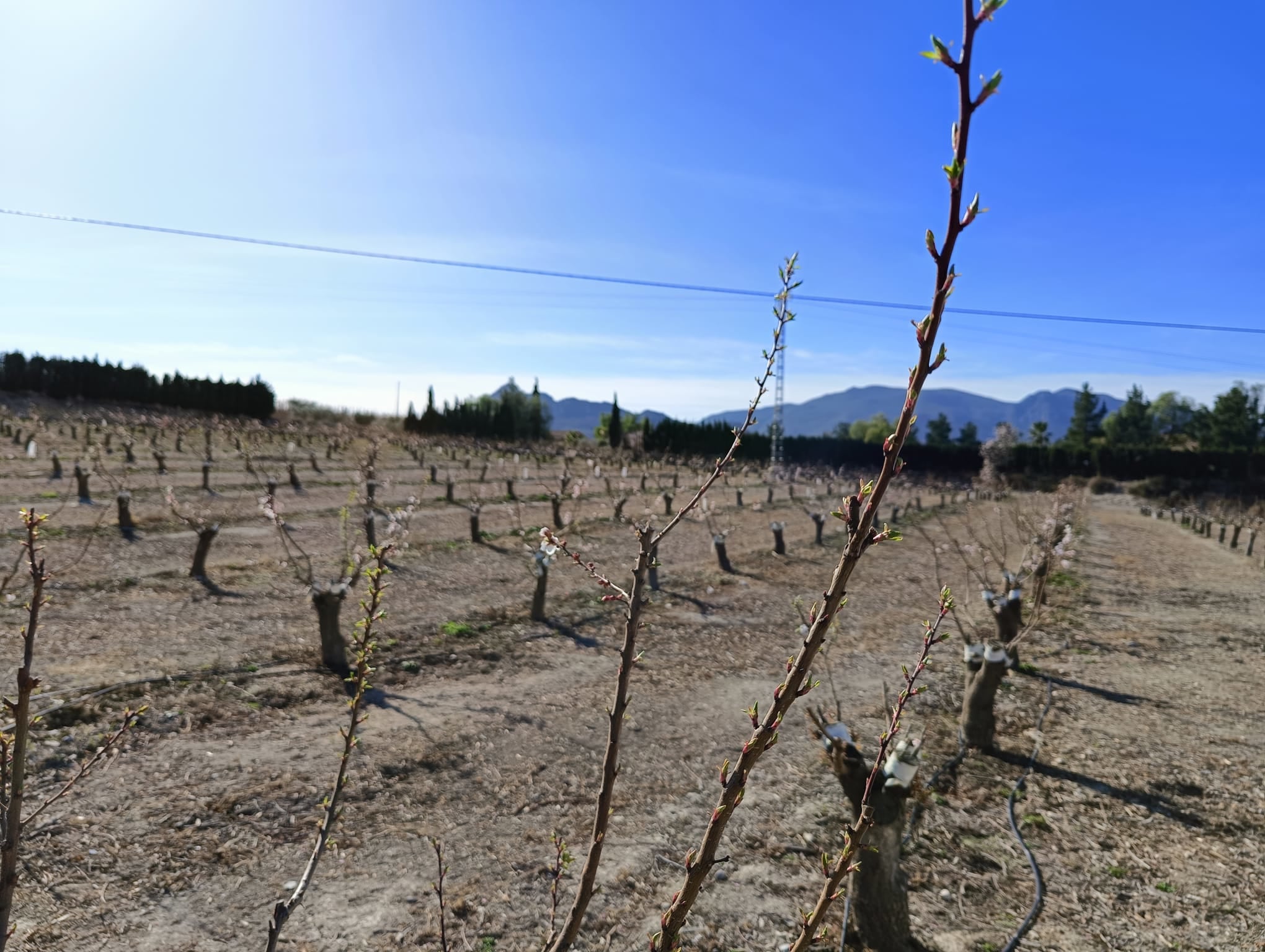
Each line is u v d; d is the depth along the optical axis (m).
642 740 6.28
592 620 9.82
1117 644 10.12
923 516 25.39
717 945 3.80
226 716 5.95
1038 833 5.02
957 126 0.77
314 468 22.83
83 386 38.66
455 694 6.96
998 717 7.12
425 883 4.18
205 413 41.75
